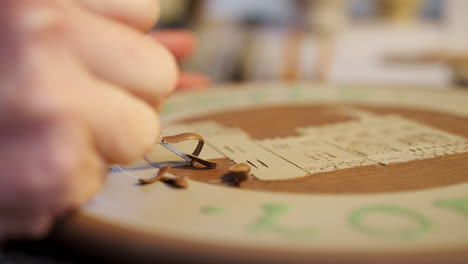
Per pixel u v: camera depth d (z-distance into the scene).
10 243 0.24
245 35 1.63
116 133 0.25
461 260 0.22
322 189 0.28
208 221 0.25
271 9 1.75
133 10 0.27
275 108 0.48
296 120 0.42
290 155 0.33
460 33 1.66
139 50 0.26
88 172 0.25
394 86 0.60
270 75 1.67
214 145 0.36
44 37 0.24
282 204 0.26
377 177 0.29
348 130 0.39
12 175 0.23
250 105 0.50
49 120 0.24
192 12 1.27
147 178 0.29
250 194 0.27
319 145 0.35
